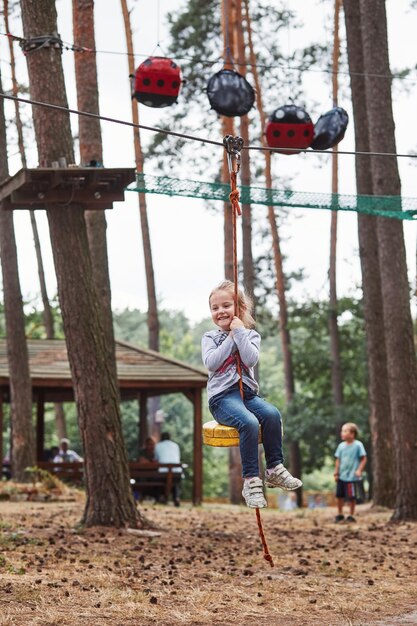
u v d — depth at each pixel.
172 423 53.28
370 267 20.55
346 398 38.91
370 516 17.86
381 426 20.09
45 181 12.95
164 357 25.81
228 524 15.68
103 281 16.47
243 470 6.78
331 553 11.72
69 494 20.16
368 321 20.48
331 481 63.66
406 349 16.33
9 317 22.67
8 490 19.56
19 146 29.70
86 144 16.81
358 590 8.97
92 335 13.41
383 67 16.97
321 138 12.60
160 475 23.00
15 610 7.45
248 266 29.62
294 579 9.56
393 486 19.94
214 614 7.64
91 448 13.48
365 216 20.59
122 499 13.52
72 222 13.35
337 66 32.69
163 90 12.48
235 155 7.54
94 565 10.07
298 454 37.50
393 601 8.47
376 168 16.89
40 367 24.81
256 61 36.44
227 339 6.99
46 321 34.78
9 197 13.40
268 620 7.49
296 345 39.31
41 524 14.08
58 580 9.00
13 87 29.42
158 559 10.77
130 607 7.72
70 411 49.75
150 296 31.88
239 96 12.42
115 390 13.65
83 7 16.91
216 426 6.97
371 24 17.00
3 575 9.12
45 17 13.41
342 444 17.17
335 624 7.36
